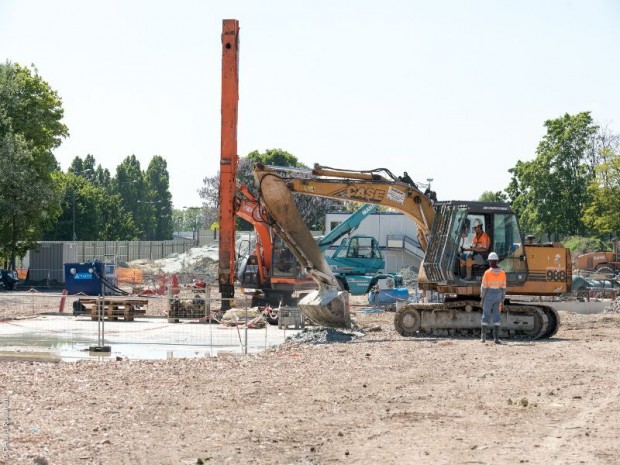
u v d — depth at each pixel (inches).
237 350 916.6
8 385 586.6
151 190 6343.5
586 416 464.1
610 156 3324.3
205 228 4576.8
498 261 1000.9
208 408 494.0
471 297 1019.9
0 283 2396.7
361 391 559.2
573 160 3875.5
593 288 1766.7
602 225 3339.1
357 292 1643.7
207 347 955.3
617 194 3292.3
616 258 2529.5
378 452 380.5
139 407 496.1
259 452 380.8
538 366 687.1
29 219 2532.0
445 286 999.0
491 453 376.2
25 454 373.7
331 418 462.9
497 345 872.3
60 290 2365.9
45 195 2469.2
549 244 1026.1
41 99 2672.2
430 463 358.6
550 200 3878.0
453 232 995.9
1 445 391.5
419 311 1011.3
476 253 1002.1
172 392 555.2
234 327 1197.7
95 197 4788.4
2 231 2492.6
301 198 4037.9
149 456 372.2
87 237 4584.2
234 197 1277.1
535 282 1000.9
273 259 1496.1
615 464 354.3
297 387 578.2
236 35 1289.4
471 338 975.6
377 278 1642.5
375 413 478.3
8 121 2471.7
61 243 2600.9
